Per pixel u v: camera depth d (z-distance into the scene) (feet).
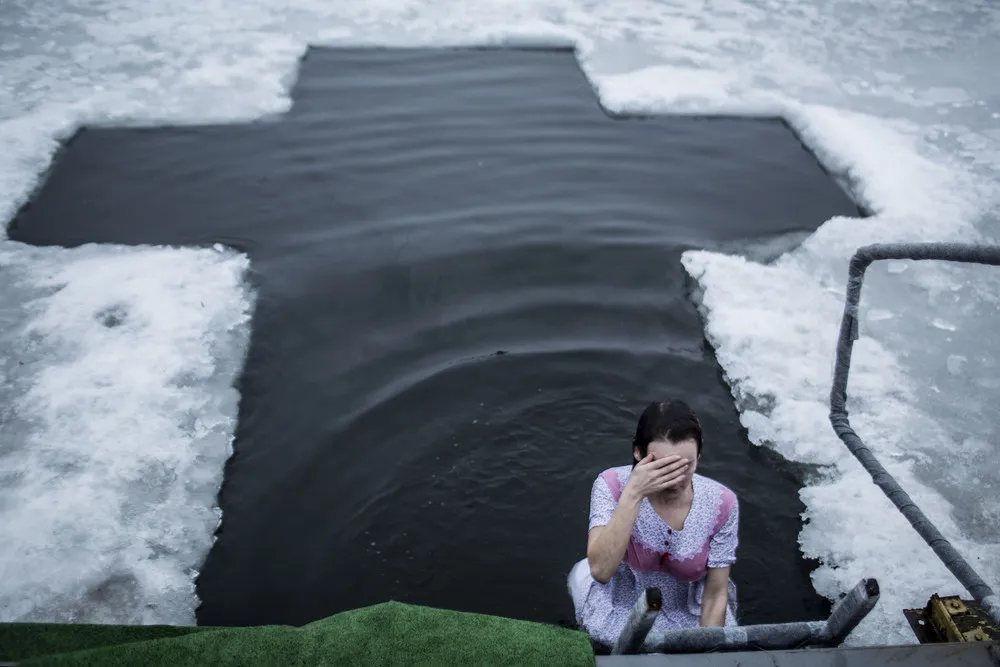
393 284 18.37
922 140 24.26
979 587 8.42
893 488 9.72
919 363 16.83
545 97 26.02
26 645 9.18
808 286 18.79
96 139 23.35
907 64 28.86
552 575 12.96
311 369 16.25
